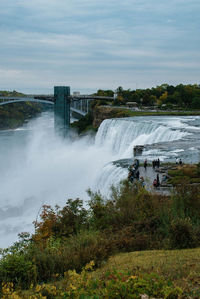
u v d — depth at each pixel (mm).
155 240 15062
